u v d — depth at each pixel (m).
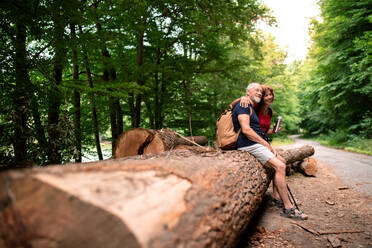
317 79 14.44
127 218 0.71
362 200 3.01
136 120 6.79
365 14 10.16
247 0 5.57
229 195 1.45
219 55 6.96
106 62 5.62
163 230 0.78
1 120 3.24
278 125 3.11
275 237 2.04
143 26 5.28
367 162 6.62
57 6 3.12
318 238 2.00
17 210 0.75
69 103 3.88
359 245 1.85
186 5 5.64
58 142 3.60
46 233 0.73
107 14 3.98
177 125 8.34
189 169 1.33
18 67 3.29
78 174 0.86
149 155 2.12
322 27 11.98
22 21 2.99
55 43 3.54
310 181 4.21
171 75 6.35
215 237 1.12
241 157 2.15
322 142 16.36
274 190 2.92
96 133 6.27
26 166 2.68
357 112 12.72
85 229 0.71
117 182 0.89
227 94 7.91
